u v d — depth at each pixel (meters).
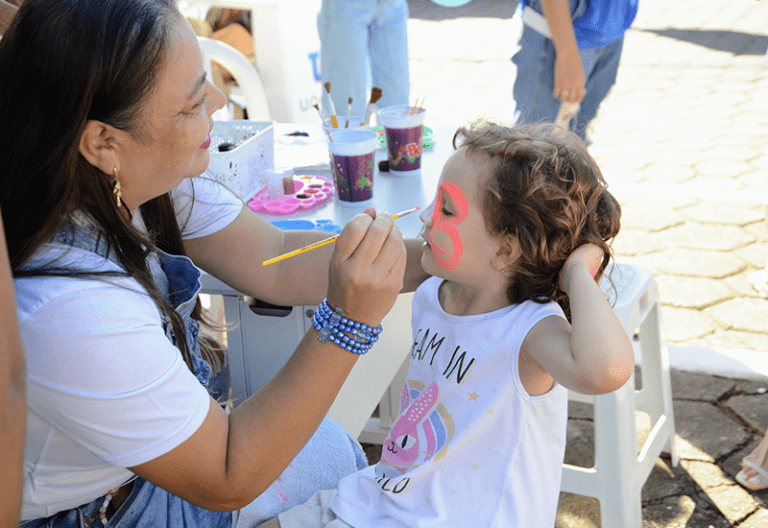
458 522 1.04
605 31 2.30
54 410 0.81
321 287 1.25
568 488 1.59
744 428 2.04
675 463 1.92
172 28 0.84
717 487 1.85
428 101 5.20
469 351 1.03
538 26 2.33
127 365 0.81
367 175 1.58
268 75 3.16
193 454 0.86
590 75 2.51
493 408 1.01
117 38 0.79
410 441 1.09
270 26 3.07
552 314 0.98
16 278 0.82
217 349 1.41
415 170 1.77
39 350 0.79
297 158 1.92
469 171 0.98
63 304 0.79
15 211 0.83
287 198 1.64
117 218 0.91
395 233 0.89
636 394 1.91
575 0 2.27
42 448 0.87
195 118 0.90
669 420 1.86
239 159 1.61
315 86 3.43
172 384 0.84
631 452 1.56
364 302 0.87
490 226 0.97
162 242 1.14
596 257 0.98
